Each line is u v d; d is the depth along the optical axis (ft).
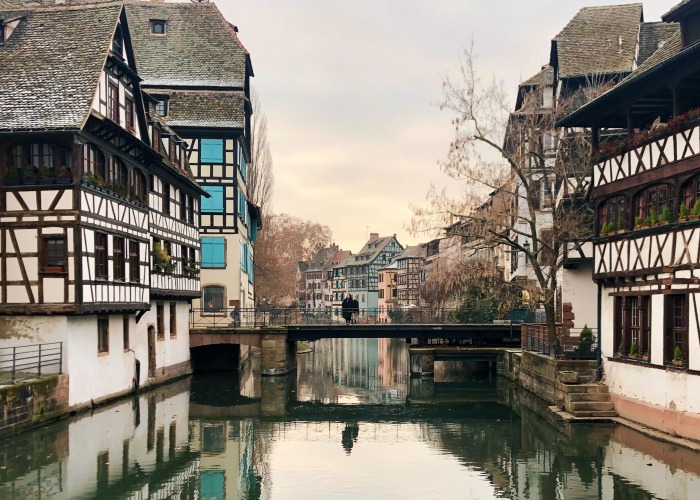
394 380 113.19
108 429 62.23
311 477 48.91
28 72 68.08
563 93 96.58
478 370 129.29
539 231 108.78
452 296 142.82
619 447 53.98
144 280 82.48
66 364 64.08
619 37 98.53
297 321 122.31
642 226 57.31
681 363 51.75
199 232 116.26
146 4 139.95
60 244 64.08
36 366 63.46
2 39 71.67
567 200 87.20
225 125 124.77
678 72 52.54
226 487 45.85
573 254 90.68
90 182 65.87
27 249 63.82
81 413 67.56
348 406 84.48
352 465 52.70
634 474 46.29
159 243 92.22
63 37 70.90
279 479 48.26
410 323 124.77
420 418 75.25
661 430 54.80
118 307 73.00
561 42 99.14
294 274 267.80
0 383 56.54
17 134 62.49
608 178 64.39
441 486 46.32
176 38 136.05
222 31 137.49
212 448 57.88
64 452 53.21
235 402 85.66
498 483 46.85
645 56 91.15
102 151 70.08
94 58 68.74
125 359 79.51
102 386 72.69
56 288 63.52
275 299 244.63
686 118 50.80
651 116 67.10
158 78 130.00
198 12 139.44
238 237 125.49
